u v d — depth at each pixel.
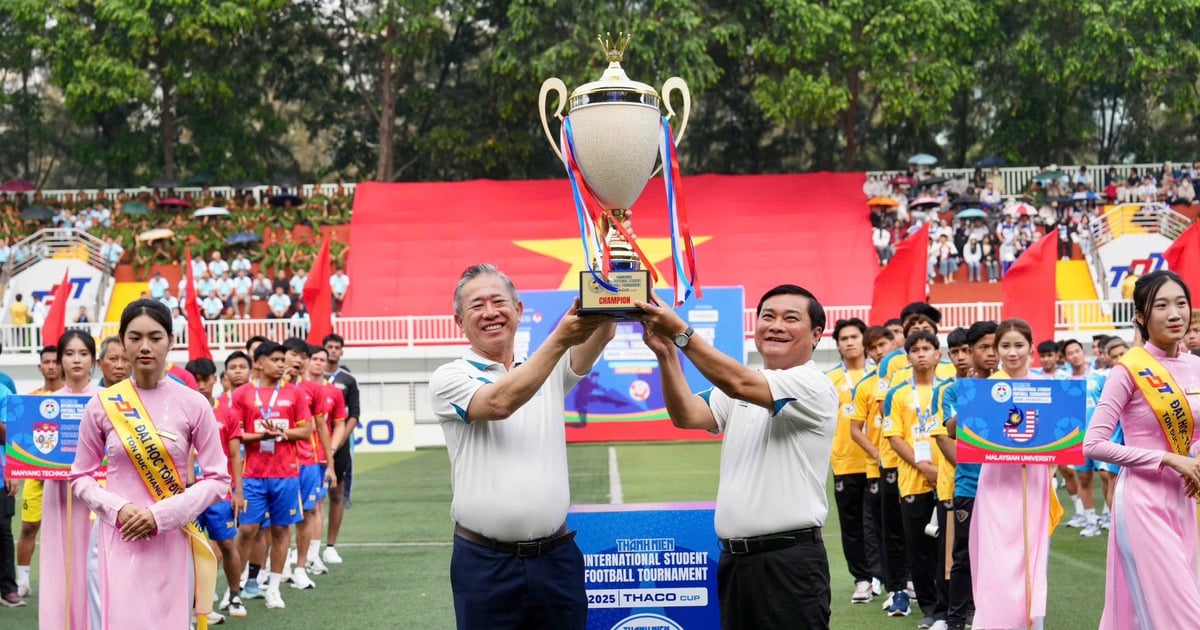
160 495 6.19
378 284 33.75
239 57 42.34
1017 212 33.25
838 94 37.03
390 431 26.56
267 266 34.09
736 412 5.46
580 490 16.88
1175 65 37.12
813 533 5.34
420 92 42.78
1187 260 12.77
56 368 9.92
